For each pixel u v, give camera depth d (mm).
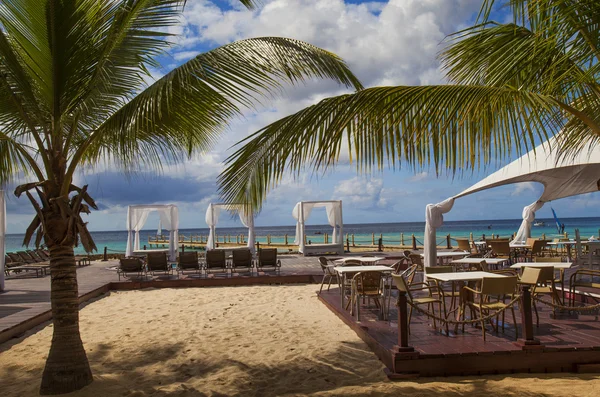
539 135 3295
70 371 4520
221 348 5984
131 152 4527
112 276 13312
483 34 3584
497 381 4453
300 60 4219
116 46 4223
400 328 4770
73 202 4590
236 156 3389
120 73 4441
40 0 3797
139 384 4742
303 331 6711
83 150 4473
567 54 3047
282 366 5188
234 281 12125
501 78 3451
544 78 3449
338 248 18688
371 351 5559
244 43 4312
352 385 4516
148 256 12539
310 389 4492
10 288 11141
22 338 6859
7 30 4039
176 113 4508
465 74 3764
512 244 12758
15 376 5078
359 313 6996
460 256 11492
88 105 4277
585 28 2926
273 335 6547
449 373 4660
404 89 3174
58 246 4531
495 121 3215
